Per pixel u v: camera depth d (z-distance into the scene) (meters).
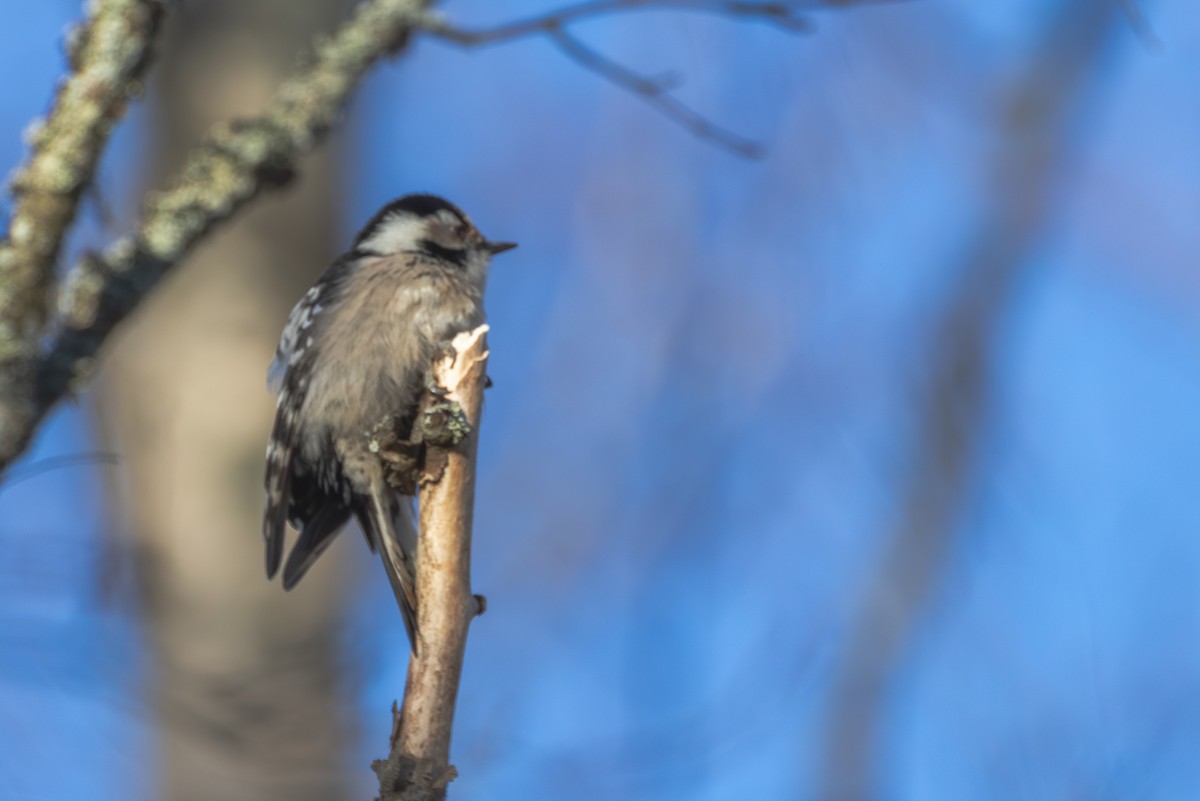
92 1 7.88
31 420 7.38
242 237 12.64
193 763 10.20
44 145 7.65
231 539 11.59
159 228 8.68
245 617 11.29
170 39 12.88
